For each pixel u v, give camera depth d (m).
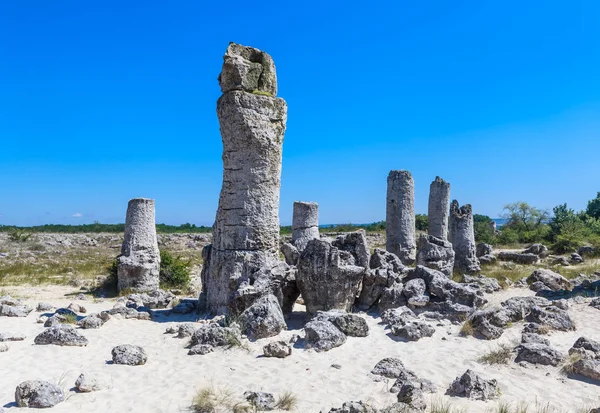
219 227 11.27
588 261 22.78
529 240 35.16
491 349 8.45
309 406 6.08
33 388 6.04
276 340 8.91
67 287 16.77
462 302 10.95
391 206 19.75
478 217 51.97
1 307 11.33
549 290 14.17
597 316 10.59
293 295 11.24
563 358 7.64
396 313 10.41
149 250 15.78
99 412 5.85
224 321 9.75
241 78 10.95
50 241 38.09
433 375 7.26
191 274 20.98
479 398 6.32
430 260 15.94
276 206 11.36
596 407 6.00
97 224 56.91
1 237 39.59
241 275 10.76
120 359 7.71
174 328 9.84
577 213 37.28
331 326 8.89
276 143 11.26
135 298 13.43
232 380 7.00
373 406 5.96
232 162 11.05
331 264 10.72
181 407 6.01
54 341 8.70
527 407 6.06
